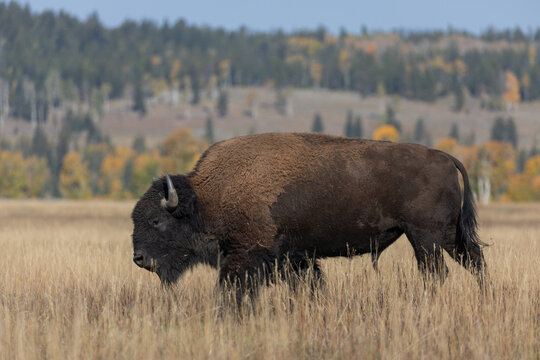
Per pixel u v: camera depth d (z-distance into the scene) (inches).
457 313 863.1
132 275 1149.1
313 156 974.4
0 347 751.1
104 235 2253.9
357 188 959.6
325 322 850.1
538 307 903.1
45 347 761.0
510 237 2005.4
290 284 987.9
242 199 962.1
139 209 1003.3
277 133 1007.0
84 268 1200.2
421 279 955.3
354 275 1020.5
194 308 909.8
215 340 775.7
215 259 1010.7
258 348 746.8
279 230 969.5
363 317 881.5
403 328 813.2
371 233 976.3
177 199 952.9
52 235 2162.9
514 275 1022.4
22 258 1307.8
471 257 986.1
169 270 1007.0
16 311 895.1
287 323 822.5
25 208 5388.8
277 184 964.0
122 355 727.7
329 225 968.9
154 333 792.9
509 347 740.7
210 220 990.4
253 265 959.6
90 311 922.1
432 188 958.4
